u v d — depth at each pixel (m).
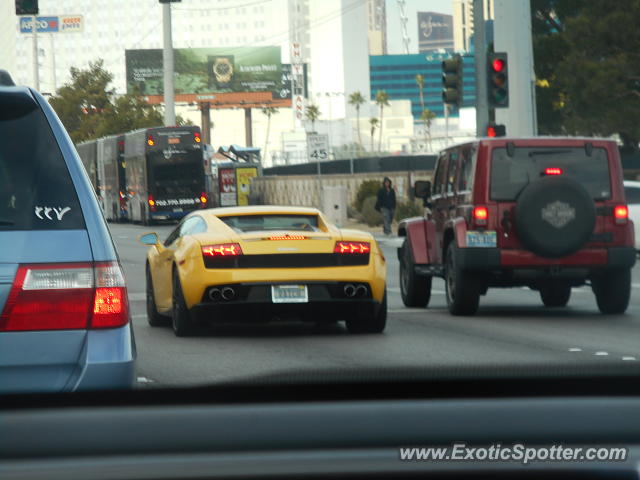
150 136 87.81
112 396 6.88
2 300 6.89
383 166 125.25
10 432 6.41
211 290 19.36
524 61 56.09
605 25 72.19
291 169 148.62
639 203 41.69
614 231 23.38
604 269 23.34
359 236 20.16
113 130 157.50
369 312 19.91
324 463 6.44
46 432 6.44
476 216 23.08
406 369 9.40
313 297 19.48
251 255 19.42
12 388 6.89
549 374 8.35
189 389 7.08
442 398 6.77
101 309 7.05
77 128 168.88
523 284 24.08
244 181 119.50
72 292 7.00
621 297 23.91
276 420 6.58
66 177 7.16
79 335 7.00
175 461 6.43
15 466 6.36
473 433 6.66
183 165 88.19
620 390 6.98
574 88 74.00
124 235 71.62
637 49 73.38
